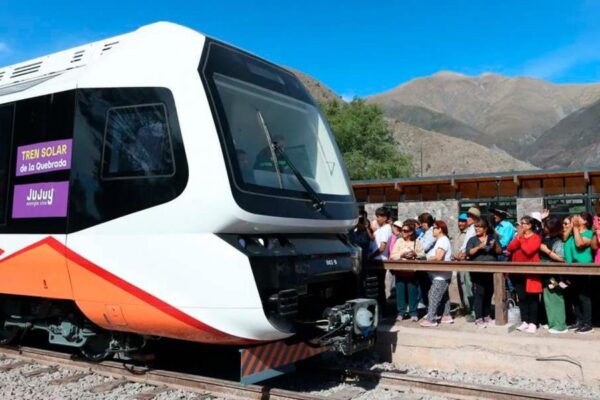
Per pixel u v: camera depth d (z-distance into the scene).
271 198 5.71
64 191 6.32
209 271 5.39
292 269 5.78
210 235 5.41
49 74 7.18
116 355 7.23
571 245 8.02
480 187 22.44
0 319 7.80
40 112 6.73
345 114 47.66
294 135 6.59
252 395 5.84
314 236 6.41
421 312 9.51
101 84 6.25
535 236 7.99
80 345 6.84
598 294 8.45
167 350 7.58
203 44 5.95
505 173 20.91
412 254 8.95
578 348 6.70
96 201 6.03
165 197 5.60
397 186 22.98
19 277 6.71
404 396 6.08
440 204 22.42
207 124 5.54
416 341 7.62
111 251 5.89
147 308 5.69
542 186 21.41
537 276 7.71
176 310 5.53
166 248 5.57
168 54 5.97
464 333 7.59
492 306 9.73
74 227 6.16
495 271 7.80
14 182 6.86
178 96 5.69
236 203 5.36
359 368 7.34
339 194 6.86
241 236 5.52
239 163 5.57
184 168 5.53
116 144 6.02
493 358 7.15
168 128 5.69
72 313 6.84
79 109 6.36
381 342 7.88
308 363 7.09
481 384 6.23
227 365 7.52
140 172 5.79
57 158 6.46
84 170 6.20
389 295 11.50
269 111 6.34
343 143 46.53
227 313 5.38
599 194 20.25
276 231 5.82
